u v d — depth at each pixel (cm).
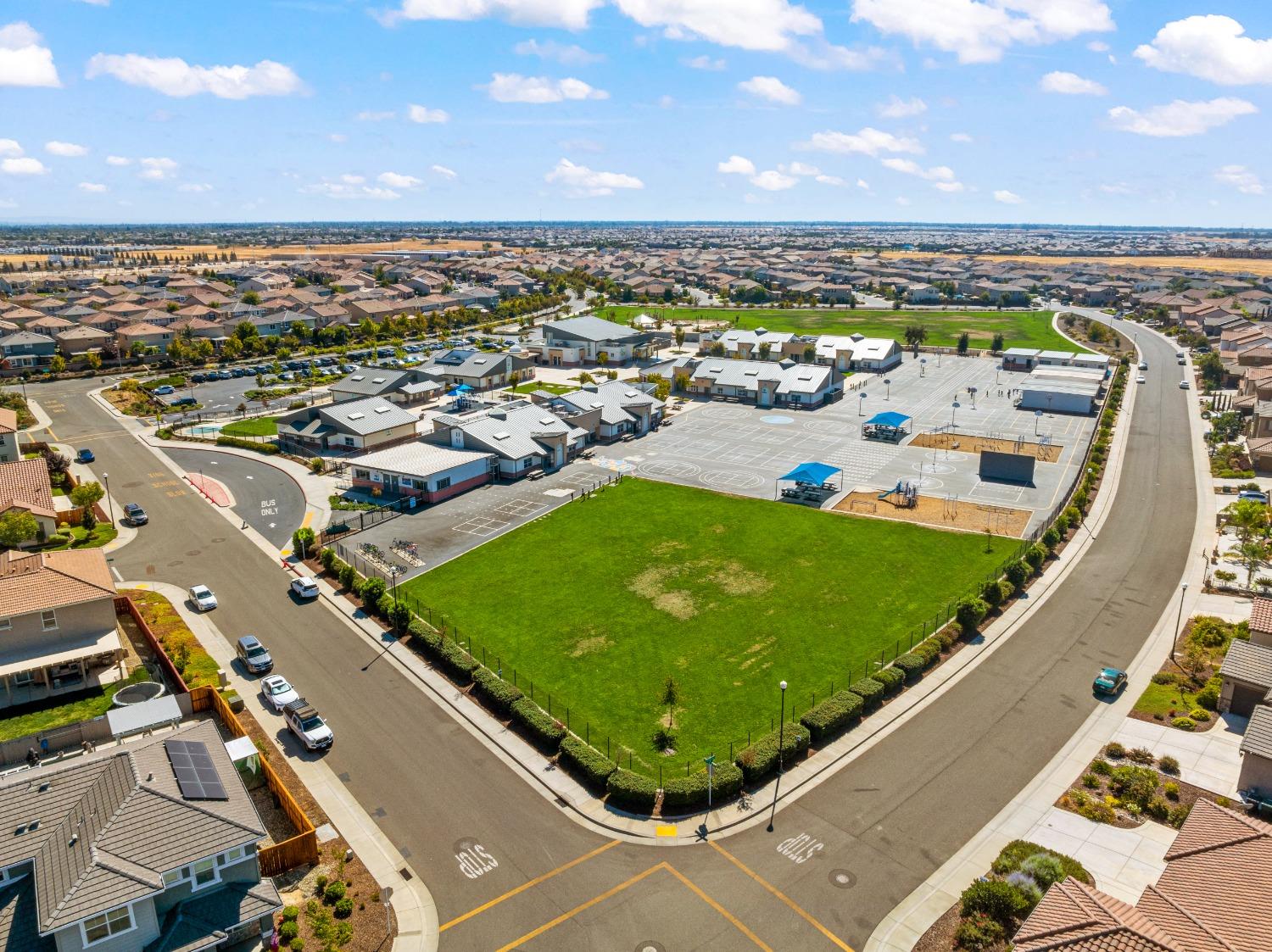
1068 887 3127
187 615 6141
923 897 3581
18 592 5144
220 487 9012
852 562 7112
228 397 13400
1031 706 5044
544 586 6625
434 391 13700
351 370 15388
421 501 8631
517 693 4959
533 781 4372
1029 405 13138
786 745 4466
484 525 7988
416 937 3362
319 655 5606
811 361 16912
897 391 14588
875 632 5912
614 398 11981
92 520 7750
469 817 4084
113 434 11081
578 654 5588
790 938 3369
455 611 6181
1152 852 3856
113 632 5397
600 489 9094
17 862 3116
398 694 5162
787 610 6222
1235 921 2905
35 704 5044
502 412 10331
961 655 5641
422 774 4406
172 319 18275
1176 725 4816
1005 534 7762
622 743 4644
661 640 5772
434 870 3738
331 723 4853
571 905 3544
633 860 3806
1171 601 6444
